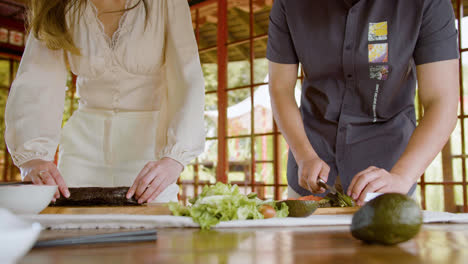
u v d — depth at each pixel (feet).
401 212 1.68
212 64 14.14
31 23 4.32
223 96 13.51
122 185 4.54
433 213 3.24
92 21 4.42
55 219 2.48
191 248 1.61
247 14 13.23
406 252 1.54
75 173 4.57
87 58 4.40
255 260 1.34
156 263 1.26
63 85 4.54
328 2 4.22
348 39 4.14
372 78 4.18
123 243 1.75
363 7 4.08
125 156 4.57
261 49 12.95
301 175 4.03
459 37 9.62
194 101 4.06
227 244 1.73
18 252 1.02
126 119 4.61
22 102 4.13
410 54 4.03
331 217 2.93
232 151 13.30
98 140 4.59
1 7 20.53
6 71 22.47
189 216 2.64
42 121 4.18
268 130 12.71
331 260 1.35
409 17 3.95
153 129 4.62
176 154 3.80
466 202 9.37
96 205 3.51
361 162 4.33
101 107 4.64
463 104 9.55
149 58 4.49
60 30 4.19
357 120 4.34
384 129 4.29
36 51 4.37
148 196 3.58
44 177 3.50
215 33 14.12
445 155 9.71
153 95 4.65
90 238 1.71
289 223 2.56
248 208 2.62
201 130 4.04
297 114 4.49
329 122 4.49
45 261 1.29
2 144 22.40
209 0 13.94
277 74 4.72
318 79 4.51
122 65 4.46
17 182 3.02
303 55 4.44
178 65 4.25
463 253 1.52
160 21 4.46
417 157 3.64
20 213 2.76
